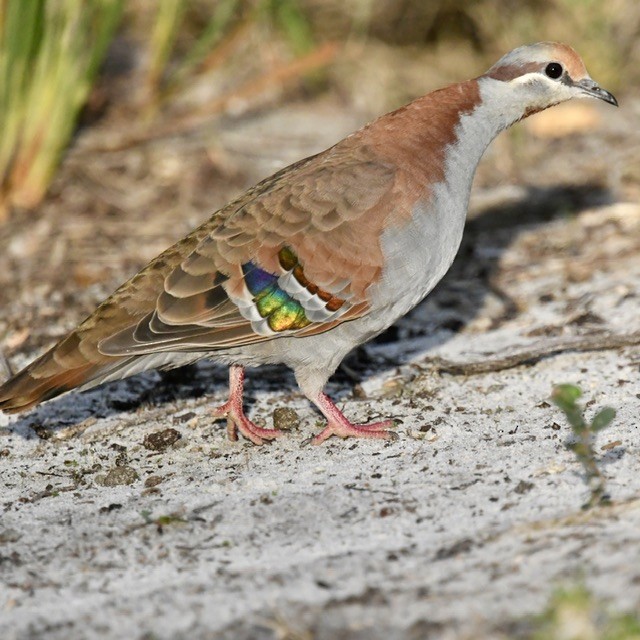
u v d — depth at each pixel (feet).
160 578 26.27
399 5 69.72
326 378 34.19
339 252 32.45
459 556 25.55
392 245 32.65
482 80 36.58
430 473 30.63
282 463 32.65
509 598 23.43
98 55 54.65
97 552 27.89
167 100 63.87
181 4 60.59
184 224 52.75
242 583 25.50
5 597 25.99
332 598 24.38
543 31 66.85
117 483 32.19
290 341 33.22
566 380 36.47
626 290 43.27
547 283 45.32
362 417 35.55
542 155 58.59
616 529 25.63
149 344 31.78
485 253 48.98
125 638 23.71
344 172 33.14
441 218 33.73
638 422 32.45
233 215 33.04
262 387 38.63
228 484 31.40
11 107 52.85
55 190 55.83
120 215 53.98
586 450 27.91
